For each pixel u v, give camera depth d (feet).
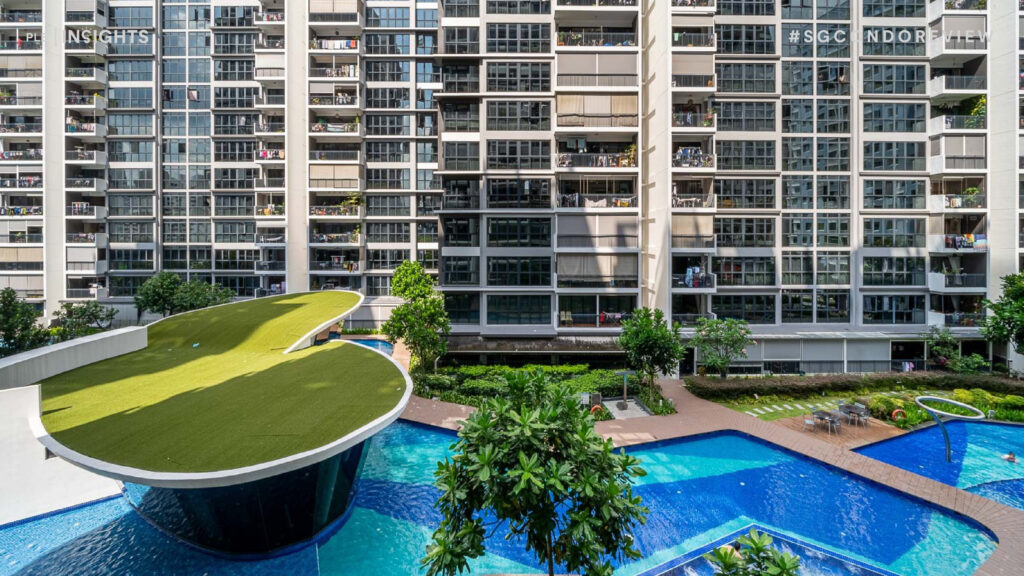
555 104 103.81
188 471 35.06
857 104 101.91
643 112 107.76
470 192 106.83
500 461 25.29
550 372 93.20
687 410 75.31
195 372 60.59
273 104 132.16
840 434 66.18
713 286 96.27
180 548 43.01
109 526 45.75
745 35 99.55
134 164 136.87
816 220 103.09
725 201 100.68
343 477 46.98
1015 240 94.79
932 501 49.24
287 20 125.80
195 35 138.51
